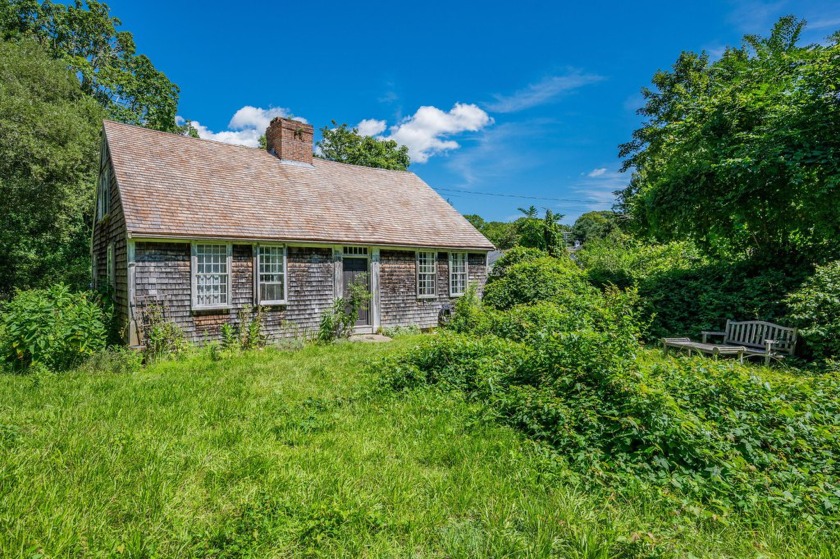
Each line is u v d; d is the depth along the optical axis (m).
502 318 8.16
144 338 8.69
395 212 14.11
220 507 2.91
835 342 6.49
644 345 8.98
